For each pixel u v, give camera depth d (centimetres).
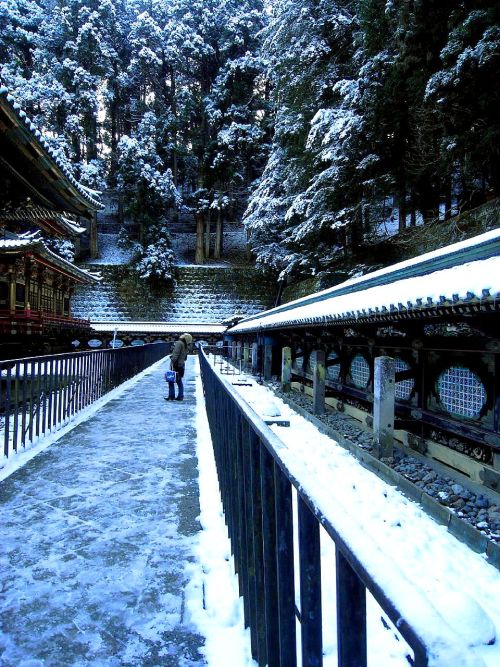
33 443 568
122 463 491
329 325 788
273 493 168
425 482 525
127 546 298
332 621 230
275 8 2566
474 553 355
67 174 701
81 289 4069
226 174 4419
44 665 189
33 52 4728
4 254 2117
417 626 59
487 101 1115
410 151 1769
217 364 2209
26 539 308
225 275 4234
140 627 215
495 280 356
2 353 2267
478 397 524
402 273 684
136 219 4366
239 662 190
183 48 4475
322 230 2491
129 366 1441
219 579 256
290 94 2512
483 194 1717
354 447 674
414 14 1266
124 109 5066
